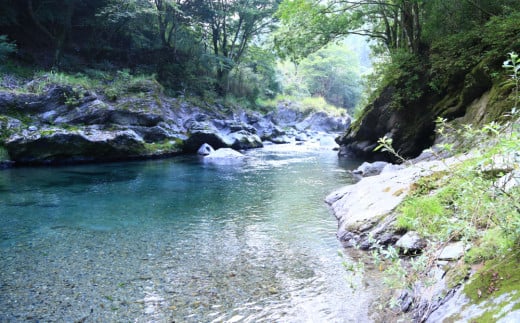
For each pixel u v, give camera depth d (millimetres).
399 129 12586
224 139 18250
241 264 4289
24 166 11828
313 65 48219
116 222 6113
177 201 7656
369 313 3033
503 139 2119
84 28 19859
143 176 10703
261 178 10477
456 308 2242
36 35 17938
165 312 3191
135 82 16875
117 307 3283
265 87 33469
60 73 15516
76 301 3391
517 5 10055
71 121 13453
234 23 27328
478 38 10039
